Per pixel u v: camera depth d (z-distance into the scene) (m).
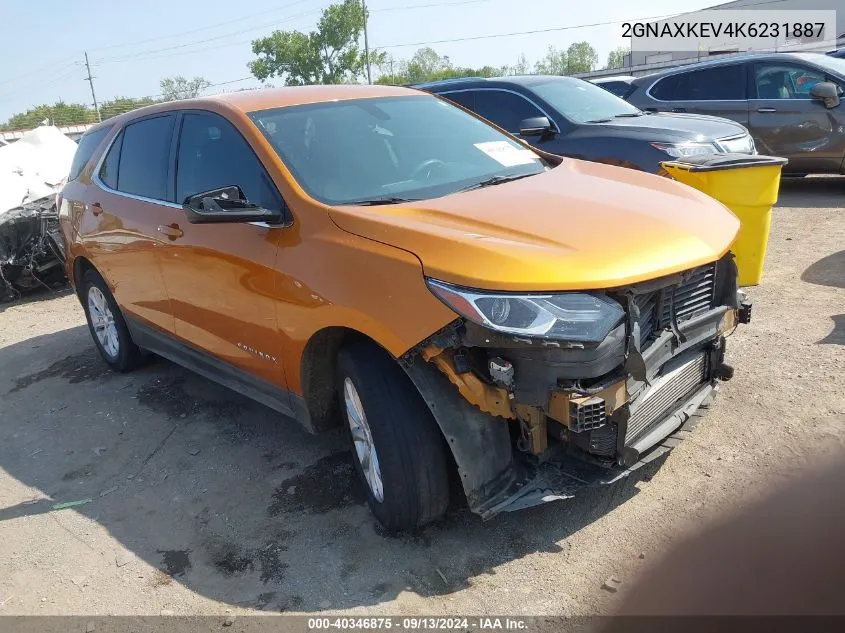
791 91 9.26
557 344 2.39
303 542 3.13
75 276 5.54
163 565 3.11
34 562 3.24
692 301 2.98
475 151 3.87
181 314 4.13
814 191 9.71
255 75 61.91
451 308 2.50
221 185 3.67
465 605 2.63
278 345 3.31
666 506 3.01
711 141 6.85
